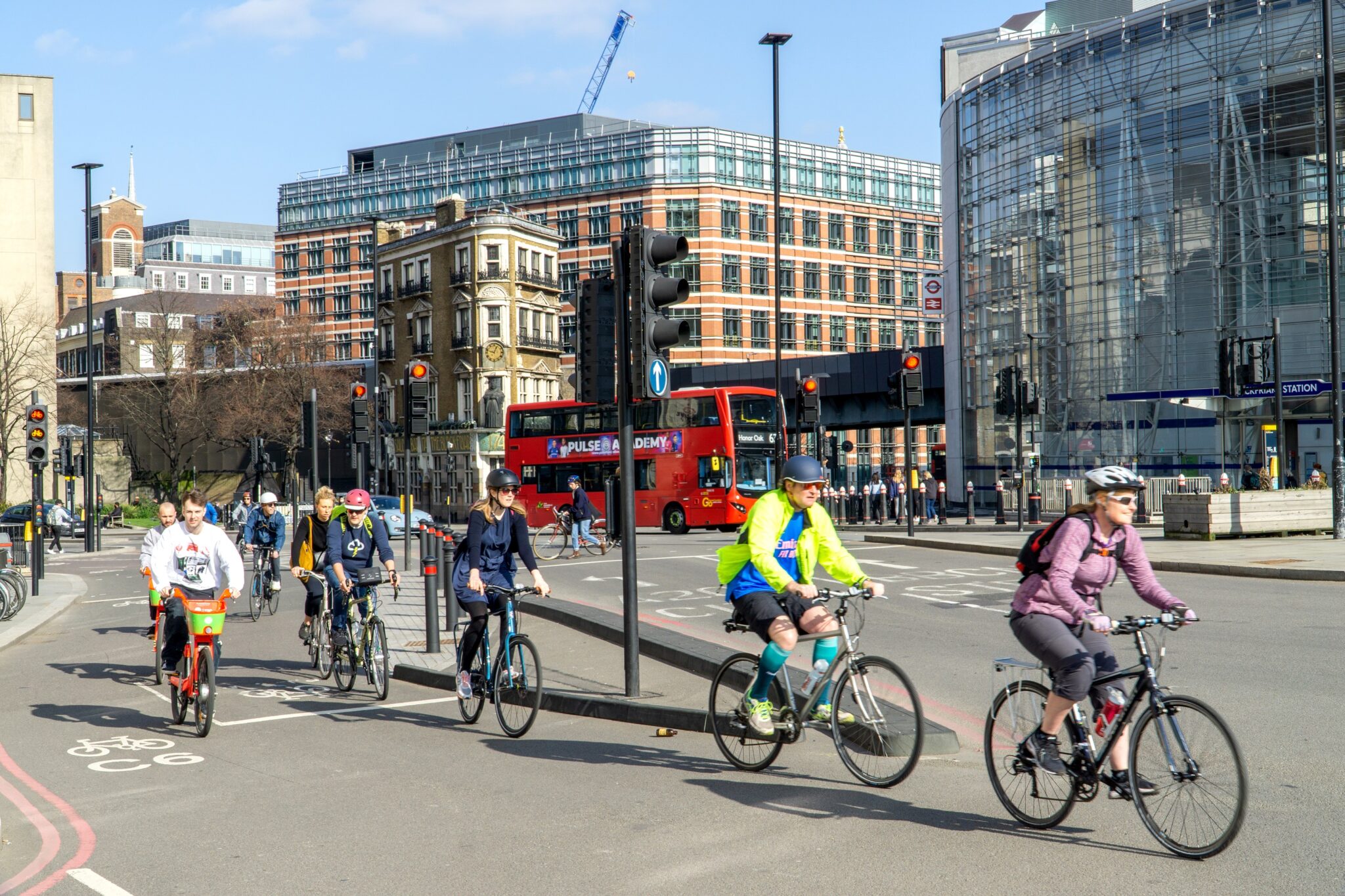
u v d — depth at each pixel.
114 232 153.12
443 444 67.06
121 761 8.25
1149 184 39.69
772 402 35.25
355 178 104.31
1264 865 5.08
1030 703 5.88
